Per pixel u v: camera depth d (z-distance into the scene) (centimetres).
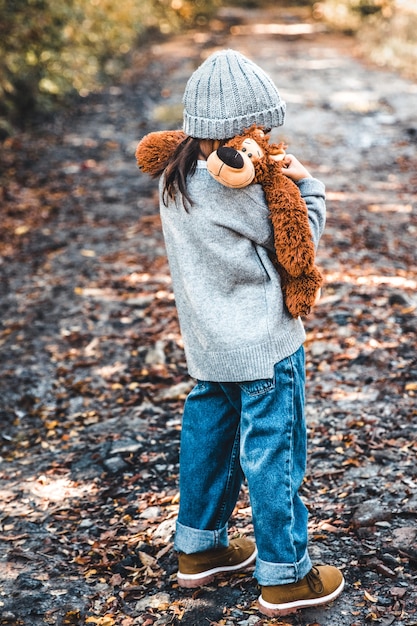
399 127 1032
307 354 438
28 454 367
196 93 215
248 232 217
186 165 219
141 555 282
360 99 1212
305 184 227
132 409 399
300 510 240
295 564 235
